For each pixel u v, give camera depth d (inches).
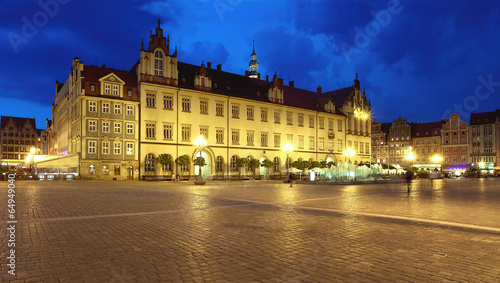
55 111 3553.2
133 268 279.3
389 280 252.4
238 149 2714.1
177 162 2314.2
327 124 3366.1
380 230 436.8
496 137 4040.4
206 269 277.1
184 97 2471.7
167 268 279.6
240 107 2758.4
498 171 3654.0
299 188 1400.1
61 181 1889.8
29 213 580.7
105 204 726.5
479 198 911.7
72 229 439.2
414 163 4584.2
